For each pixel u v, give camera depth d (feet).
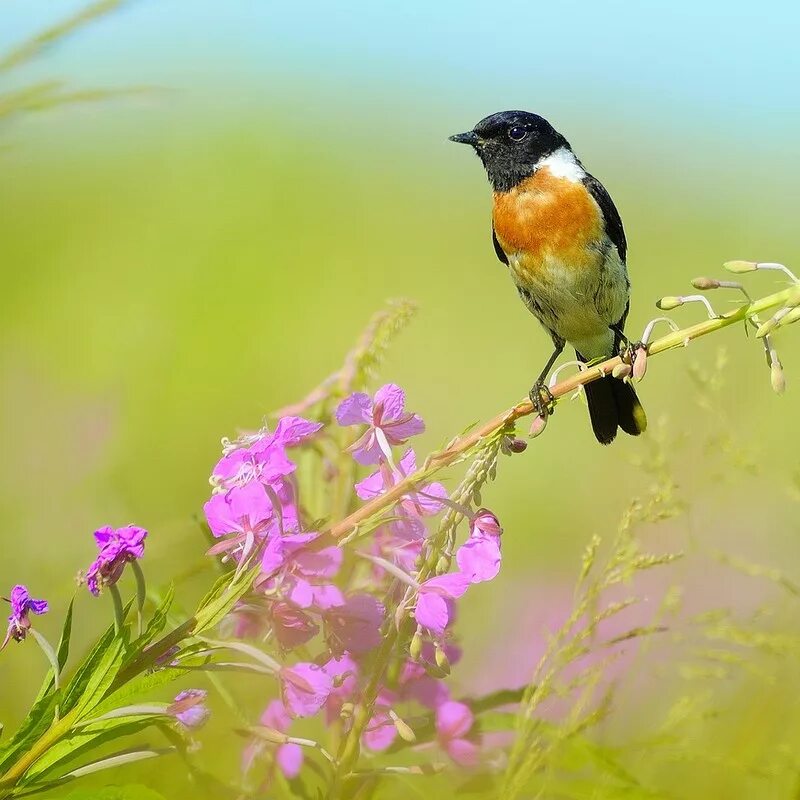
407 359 55.72
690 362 20.57
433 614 14.61
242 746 17.62
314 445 18.89
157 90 17.89
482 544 14.89
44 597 26.89
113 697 12.82
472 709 16.49
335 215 77.20
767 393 31.83
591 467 41.68
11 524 29.37
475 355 57.67
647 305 71.31
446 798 15.92
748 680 20.10
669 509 16.66
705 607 24.84
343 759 14.97
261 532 14.33
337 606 14.53
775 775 17.46
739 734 19.16
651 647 18.88
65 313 47.11
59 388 35.12
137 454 35.81
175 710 12.75
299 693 13.38
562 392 15.78
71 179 68.13
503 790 14.79
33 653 23.04
